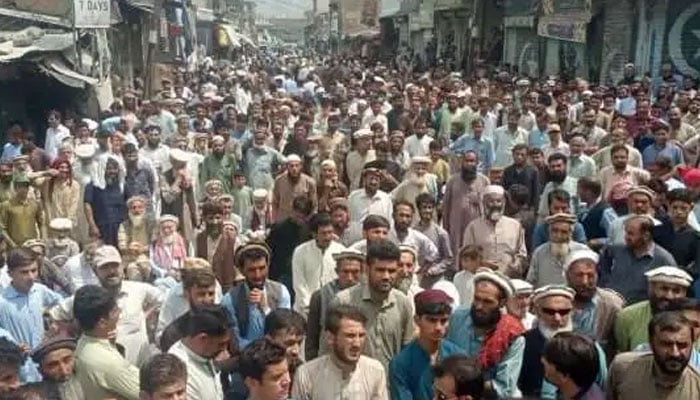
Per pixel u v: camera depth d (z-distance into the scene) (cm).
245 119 1458
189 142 1370
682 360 450
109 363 493
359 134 1229
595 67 2495
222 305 575
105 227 1035
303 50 9325
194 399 480
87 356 493
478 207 1007
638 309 588
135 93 2167
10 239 933
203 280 588
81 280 765
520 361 540
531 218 953
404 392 519
